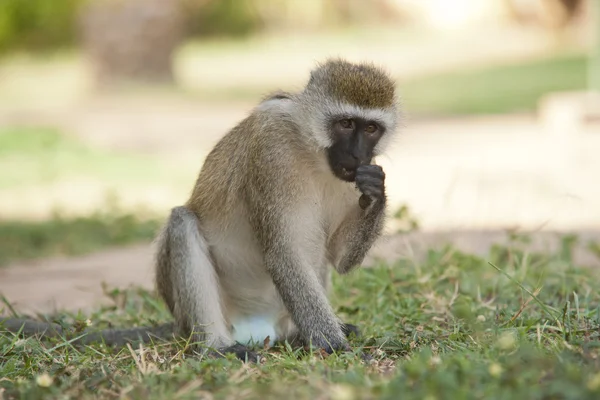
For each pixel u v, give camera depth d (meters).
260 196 8.76
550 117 28.08
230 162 9.27
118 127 32.97
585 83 36.25
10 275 14.06
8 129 31.83
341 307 10.15
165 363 7.86
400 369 6.83
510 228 13.08
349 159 8.79
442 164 23.12
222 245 9.32
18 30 55.16
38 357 8.18
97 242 16.66
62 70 50.81
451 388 5.93
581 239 13.69
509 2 55.22
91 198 21.36
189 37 58.56
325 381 6.78
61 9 54.91
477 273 10.90
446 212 16.59
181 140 29.70
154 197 21.25
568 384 5.86
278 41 55.97
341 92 8.81
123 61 42.78
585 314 8.63
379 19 58.22
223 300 9.45
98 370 7.55
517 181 19.84
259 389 6.50
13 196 22.05
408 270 11.17
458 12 56.81
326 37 55.81
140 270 14.00
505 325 8.55
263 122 8.88
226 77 45.19
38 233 17.03
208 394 6.62
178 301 8.95
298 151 8.84
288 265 8.68
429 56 47.06
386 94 9.01
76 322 9.56
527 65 42.22
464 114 32.75
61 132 31.12
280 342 9.12
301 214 8.80
